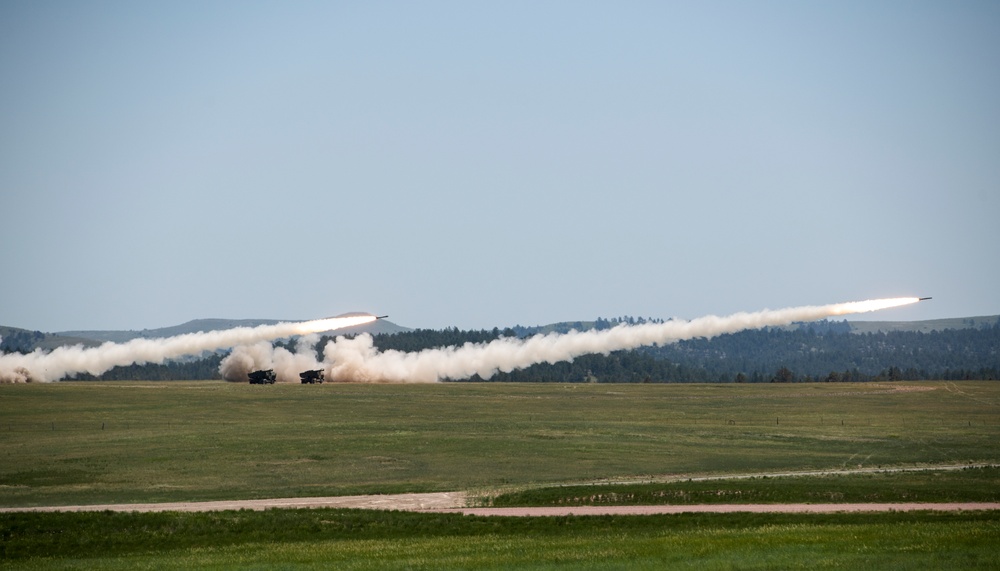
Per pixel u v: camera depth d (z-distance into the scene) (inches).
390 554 7263.8
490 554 7160.4
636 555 6958.7
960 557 6584.6
